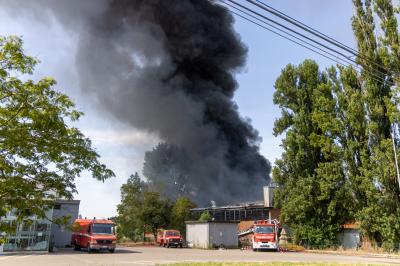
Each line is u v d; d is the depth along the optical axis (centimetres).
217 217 5597
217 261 2091
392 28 3162
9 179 659
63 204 3788
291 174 3969
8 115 668
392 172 3100
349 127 3603
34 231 2973
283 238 4247
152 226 5206
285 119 4147
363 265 1780
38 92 691
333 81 3834
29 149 685
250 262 1981
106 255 2733
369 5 3438
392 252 3102
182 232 5262
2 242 718
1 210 661
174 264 1855
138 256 2611
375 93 3381
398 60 3078
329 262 2030
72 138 729
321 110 3822
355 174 3488
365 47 3331
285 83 4184
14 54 696
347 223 3900
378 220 3178
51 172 724
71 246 4056
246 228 5066
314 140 3800
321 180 3669
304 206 3694
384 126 3338
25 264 1947
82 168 753
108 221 3216
